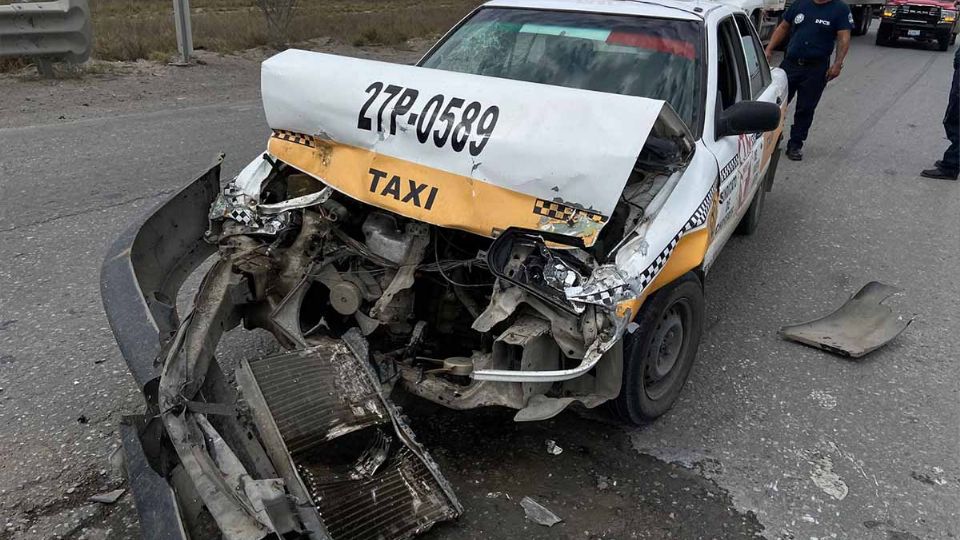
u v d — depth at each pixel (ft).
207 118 27.89
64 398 10.97
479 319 9.02
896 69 52.90
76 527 8.60
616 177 8.78
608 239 9.48
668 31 13.28
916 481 10.47
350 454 8.71
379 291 10.28
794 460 10.77
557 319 8.84
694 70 12.69
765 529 9.34
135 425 7.39
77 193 19.19
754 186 16.43
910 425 11.84
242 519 6.52
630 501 9.62
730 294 16.46
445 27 60.59
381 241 10.36
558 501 9.50
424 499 8.43
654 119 8.93
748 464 10.60
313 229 10.44
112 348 12.37
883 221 21.89
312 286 10.98
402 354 10.12
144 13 64.80
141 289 9.91
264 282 10.30
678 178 10.64
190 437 7.29
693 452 10.77
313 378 8.66
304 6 70.13
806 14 26.30
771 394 12.50
